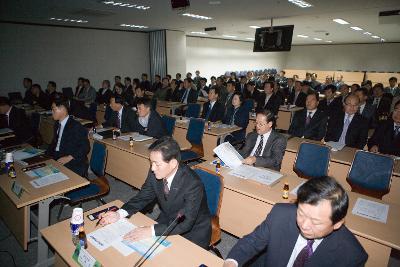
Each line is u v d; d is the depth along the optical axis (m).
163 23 9.88
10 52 9.07
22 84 9.46
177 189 1.85
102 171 3.18
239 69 18.94
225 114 5.84
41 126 6.33
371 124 5.76
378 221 1.95
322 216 1.06
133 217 1.93
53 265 2.47
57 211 3.44
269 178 2.58
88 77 11.17
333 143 3.96
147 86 11.08
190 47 15.27
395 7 6.61
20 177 2.60
